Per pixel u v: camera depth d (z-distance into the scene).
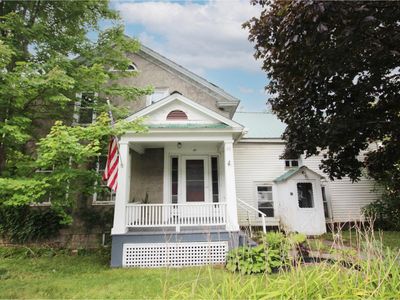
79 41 8.76
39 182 6.27
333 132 7.45
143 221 8.40
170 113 9.65
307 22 5.52
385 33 5.96
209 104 12.41
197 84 12.63
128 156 8.74
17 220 10.57
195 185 10.92
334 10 5.11
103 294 5.32
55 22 8.57
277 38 6.95
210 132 8.88
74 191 7.52
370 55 6.35
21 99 6.76
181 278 6.20
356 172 9.70
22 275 6.86
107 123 7.35
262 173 14.10
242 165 14.15
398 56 6.21
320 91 7.61
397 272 2.64
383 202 13.24
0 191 6.11
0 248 10.00
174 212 8.91
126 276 6.66
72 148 6.23
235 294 2.62
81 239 10.59
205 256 8.09
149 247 8.04
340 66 6.25
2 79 6.40
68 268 7.61
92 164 10.24
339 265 2.89
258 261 5.84
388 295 2.44
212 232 8.21
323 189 14.02
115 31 9.32
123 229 8.05
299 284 2.61
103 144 7.99
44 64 7.40
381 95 7.88
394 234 11.38
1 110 7.09
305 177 13.07
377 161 9.43
